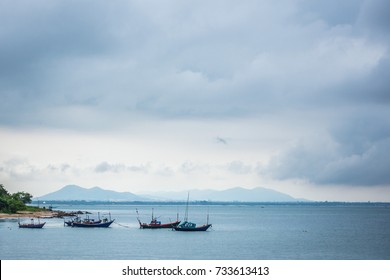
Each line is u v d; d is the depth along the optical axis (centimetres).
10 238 16675
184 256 12694
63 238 16625
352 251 13612
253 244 15288
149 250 13762
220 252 13462
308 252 13475
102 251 13538
